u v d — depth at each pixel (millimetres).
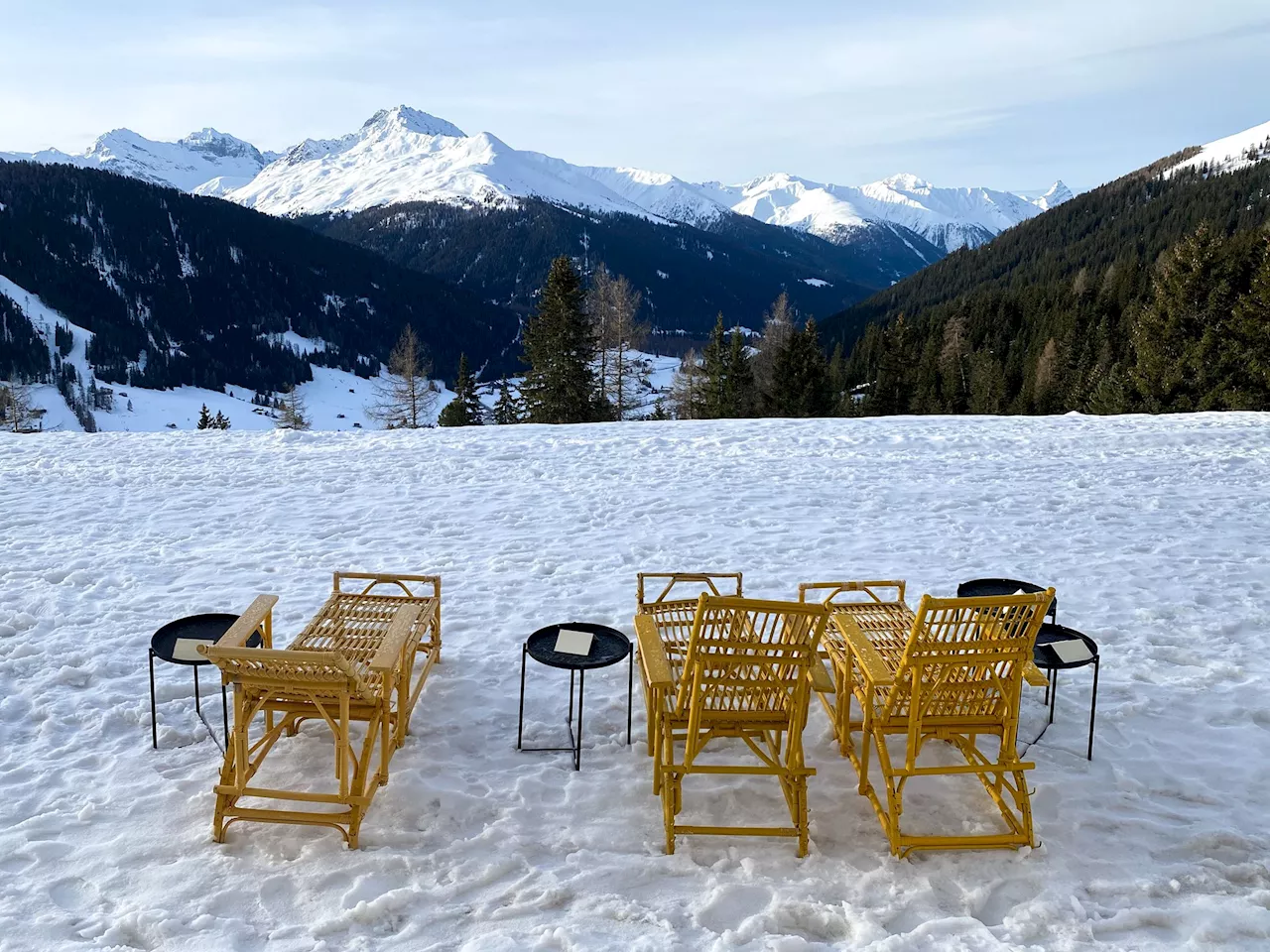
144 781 4316
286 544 8703
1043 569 7973
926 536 9117
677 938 3270
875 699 4391
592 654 4445
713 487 11383
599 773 4504
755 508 10289
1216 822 4102
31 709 5070
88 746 4684
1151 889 3605
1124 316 56406
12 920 3297
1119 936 3350
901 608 5078
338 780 4188
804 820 3855
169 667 5668
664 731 4027
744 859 3779
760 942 3262
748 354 44281
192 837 3871
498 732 4926
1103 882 3658
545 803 4215
